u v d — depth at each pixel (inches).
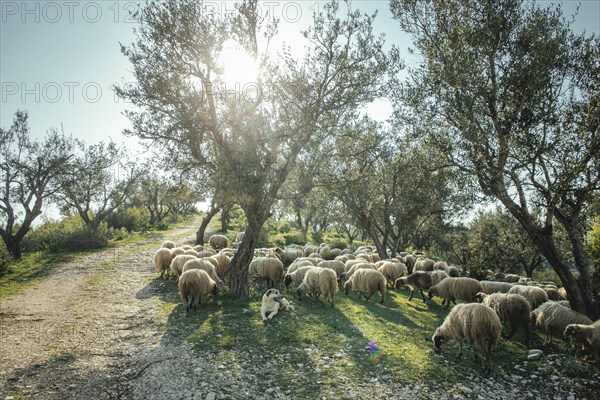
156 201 2102.6
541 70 447.2
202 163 545.0
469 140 460.8
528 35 457.4
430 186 891.4
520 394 290.8
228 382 290.2
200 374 302.5
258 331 408.5
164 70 545.6
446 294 559.8
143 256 1054.4
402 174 942.4
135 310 514.6
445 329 364.2
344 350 362.3
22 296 613.0
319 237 1866.4
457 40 478.6
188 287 486.9
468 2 489.7
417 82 522.3
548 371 330.0
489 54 480.7
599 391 297.4
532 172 472.1
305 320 456.1
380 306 562.9
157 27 521.7
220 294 573.0
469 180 530.0
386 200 1005.8
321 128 560.7
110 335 410.3
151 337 399.2
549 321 398.6
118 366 325.7
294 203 1038.4
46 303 564.1
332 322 452.1
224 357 337.1
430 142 535.8
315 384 291.3
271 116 558.9
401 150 880.9
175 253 779.4
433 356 358.9
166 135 541.6
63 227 1379.2
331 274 530.0
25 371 315.6
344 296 620.7
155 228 1942.7
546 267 1615.4
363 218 1005.8
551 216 468.4
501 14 459.5
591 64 451.5
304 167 624.4
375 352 359.9
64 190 1252.5
